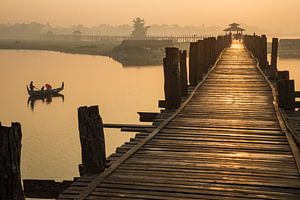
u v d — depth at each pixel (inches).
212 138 331.0
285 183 226.8
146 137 331.3
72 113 1301.7
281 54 4013.3
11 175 157.2
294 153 278.4
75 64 3144.7
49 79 2185.0
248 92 562.3
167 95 457.7
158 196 211.0
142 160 274.7
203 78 698.2
